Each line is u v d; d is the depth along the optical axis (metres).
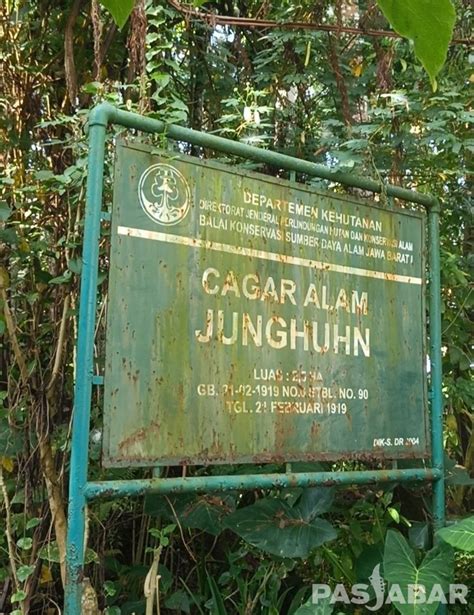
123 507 3.13
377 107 3.73
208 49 4.11
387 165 3.71
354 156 3.22
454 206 4.00
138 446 2.34
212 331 2.57
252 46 4.42
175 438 2.43
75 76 3.37
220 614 2.88
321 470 3.18
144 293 2.42
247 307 2.68
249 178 2.76
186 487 2.45
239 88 4.25
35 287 3.14
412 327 3.24
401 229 3.27
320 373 2.87
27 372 2.95
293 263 2.85
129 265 2.40
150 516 3.07
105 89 3.13
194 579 3.20
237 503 3.17
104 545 3.01
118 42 3.64
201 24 3.86
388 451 3.04
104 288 2.83
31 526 2.75
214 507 2.90
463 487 4.01
